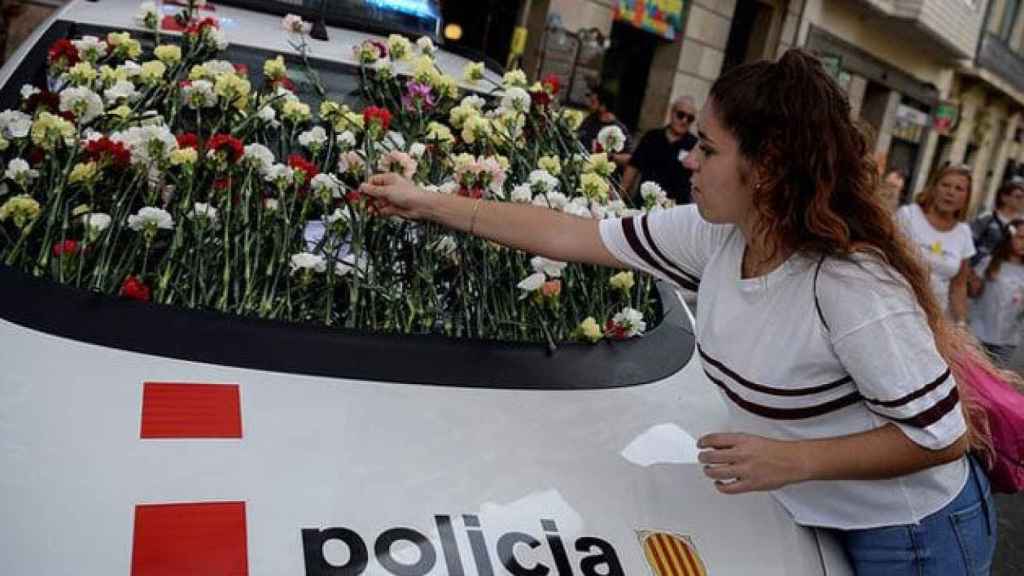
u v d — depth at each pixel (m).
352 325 1.91
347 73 2.80
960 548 1.69
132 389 1.52
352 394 1.63
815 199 1.50
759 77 1.53
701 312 1.72
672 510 1.64
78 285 1.79
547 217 1.97
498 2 9.94
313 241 2.12
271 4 3.06
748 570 1.60
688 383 2.02
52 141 2.00
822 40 15.29
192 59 2.60
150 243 1.88
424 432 1.60
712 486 1.73
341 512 1.41
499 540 1.46
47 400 1.46
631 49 12.08
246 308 1.86
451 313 2.07
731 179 1.56
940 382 1.49
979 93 24.47
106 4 2.88
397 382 1.69
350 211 2.07
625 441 1.75
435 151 2.40
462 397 1.71
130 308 1.70
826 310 1.51
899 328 1.47
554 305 2.03
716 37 12.69
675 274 1.90
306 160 2.33
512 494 1.54
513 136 2.53
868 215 1.54
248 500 1.38
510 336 2.04
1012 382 1.90
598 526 1.55
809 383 1.58
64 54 2.40
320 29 2.96
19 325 1.61
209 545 1.32
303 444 1.50
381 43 2.93
